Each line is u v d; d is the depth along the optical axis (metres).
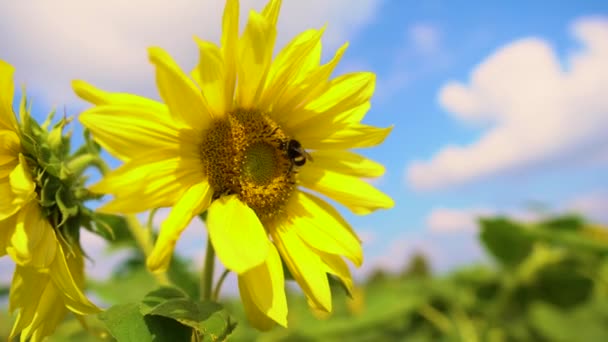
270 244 0.33
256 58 0.32
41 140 0.34
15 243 0.30
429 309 0.70
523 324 0.68
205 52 0.30
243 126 0.34
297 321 0.71
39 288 0.32
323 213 0.35
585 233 0.71
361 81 0.36
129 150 0.30
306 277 0.33
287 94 0.35
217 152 0.33
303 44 0.33
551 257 0.67
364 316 0.70
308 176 0.36
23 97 0.33
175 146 0.31
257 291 0.31
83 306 0.31
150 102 0.31
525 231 0.63
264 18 0.31
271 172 0.35
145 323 0.29
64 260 0.31
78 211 0.34
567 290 0.68
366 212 0.35
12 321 0.50
